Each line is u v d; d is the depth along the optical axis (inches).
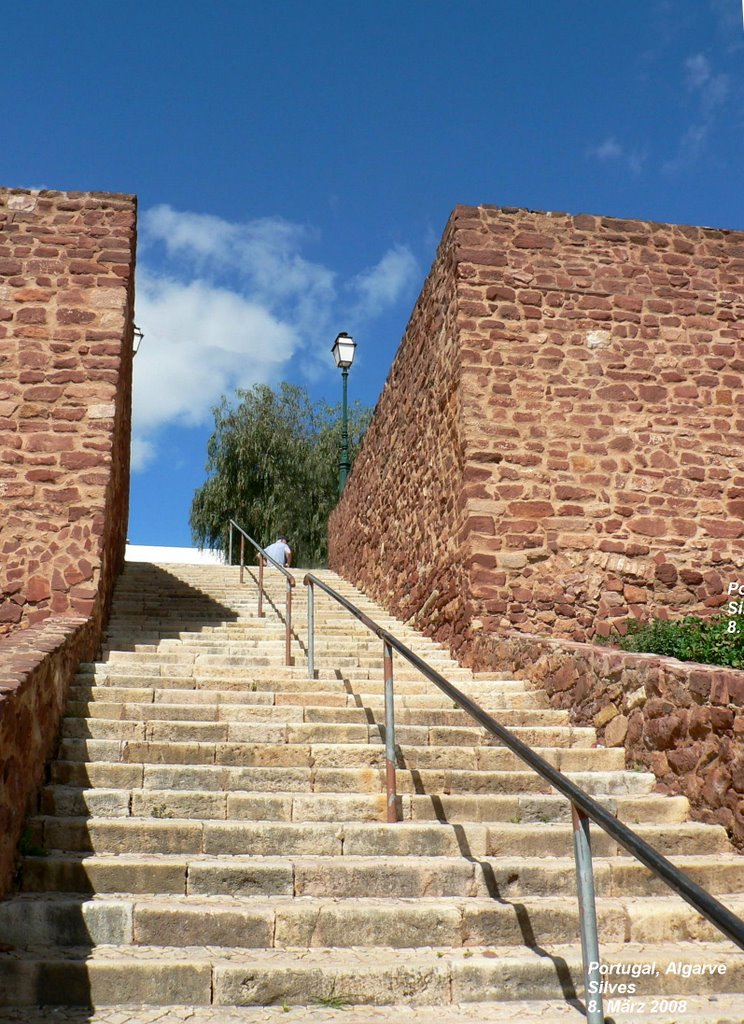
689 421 359.6
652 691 227.9
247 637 358.9
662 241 376.2
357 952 149.9
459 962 144.6
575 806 131.2
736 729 197.2
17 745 167.9
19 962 136.8
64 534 317.1
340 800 195.3
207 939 150.6
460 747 225.5
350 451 1008.2
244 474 944.9
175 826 176.9
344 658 322.3
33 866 162.2
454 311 363.6
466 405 347.6
